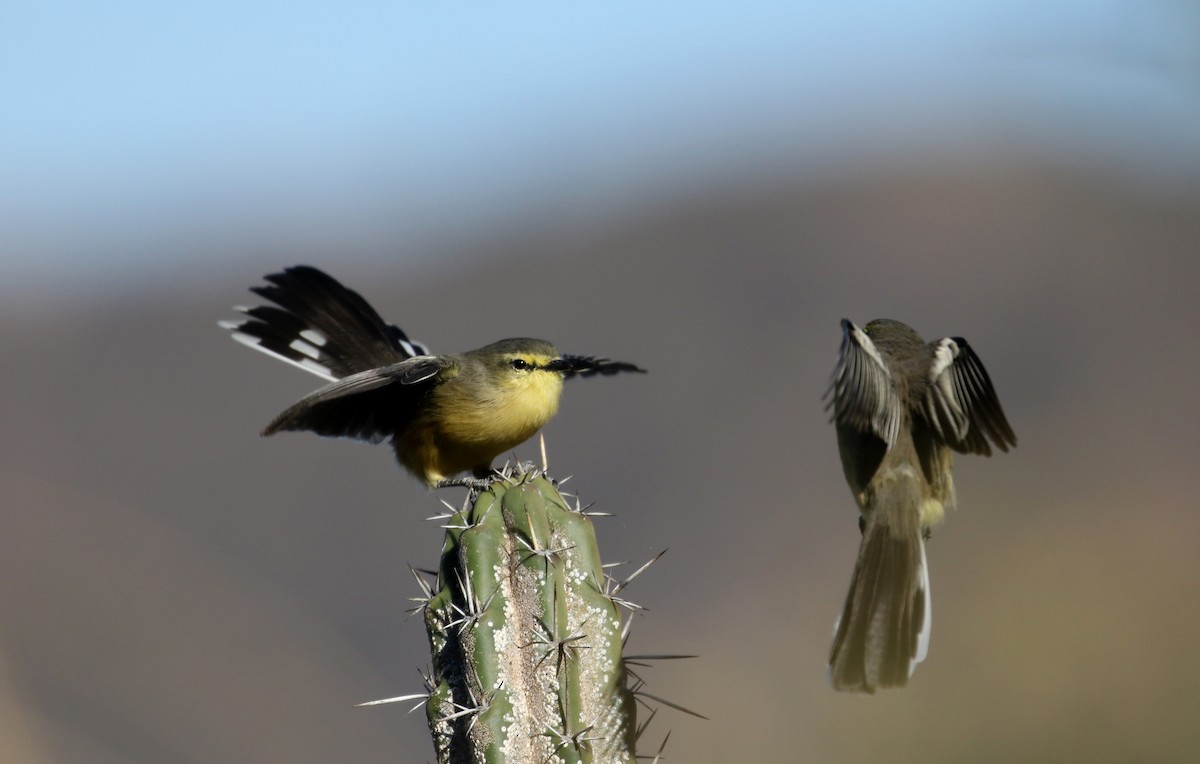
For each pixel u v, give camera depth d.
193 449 20.48
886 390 6.32
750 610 16.73
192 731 14.46
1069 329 22.31
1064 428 19.66
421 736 15.07
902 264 24.78
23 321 25.73
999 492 18.08
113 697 14.70
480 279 26.78
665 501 19.16
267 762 14.30
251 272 27.39
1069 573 15.62
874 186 27.52
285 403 22.17
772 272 24.86
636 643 16.53
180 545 17.75
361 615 16.80
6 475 19.16
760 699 15.02
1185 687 13.59
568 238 27.67
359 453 20.22
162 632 15.77
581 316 24.55
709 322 23.48
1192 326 21.73
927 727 14.02
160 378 22.92
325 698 15.30
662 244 26.36
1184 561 15.08
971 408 6.85
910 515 6.94
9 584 16.28
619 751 5.99
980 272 24.48
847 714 14.30
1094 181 26.56
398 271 28.14
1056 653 14.36
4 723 13.82
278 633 16.16
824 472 19.48
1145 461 18.11
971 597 15.61
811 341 22.59
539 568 6.04
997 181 26.92
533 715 5.96
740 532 18.33
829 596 16.77
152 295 26.58
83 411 21.97
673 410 21.09
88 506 18.31
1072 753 13.46
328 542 18.11
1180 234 24.12
